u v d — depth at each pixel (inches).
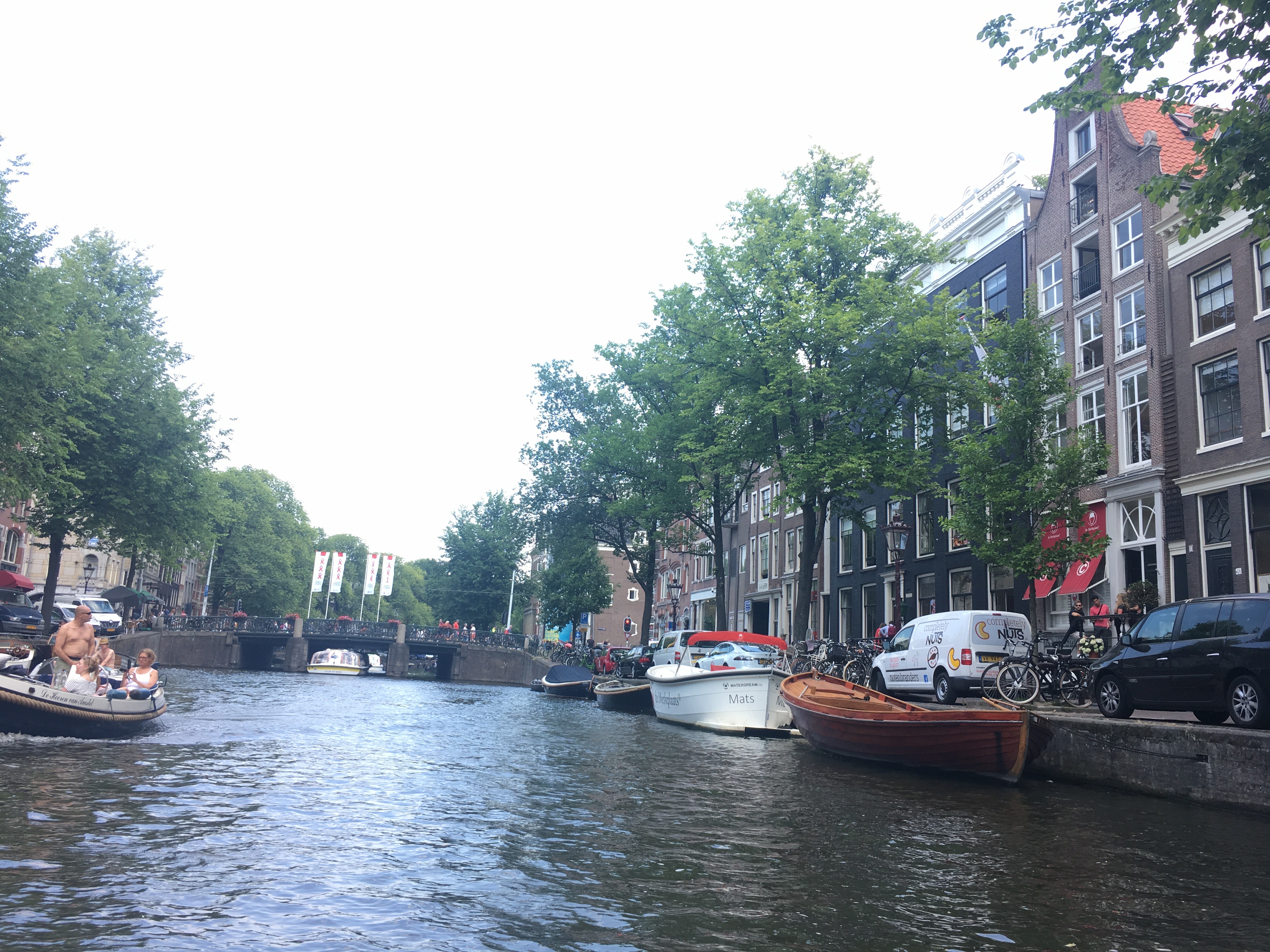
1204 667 485.1
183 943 216.7
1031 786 534.3
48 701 565.3
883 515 1368.1
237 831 338.3
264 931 228.4
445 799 432.1
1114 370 936.9
